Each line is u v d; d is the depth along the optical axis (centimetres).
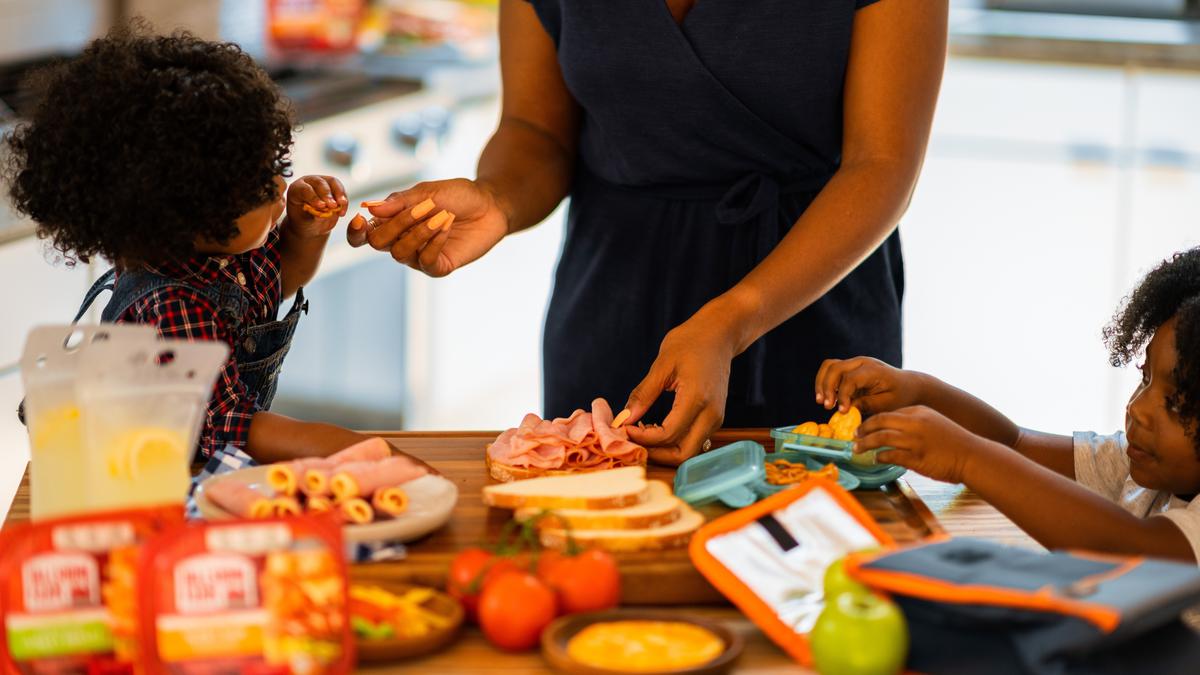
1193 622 120
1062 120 324
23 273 218
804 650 100
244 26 334
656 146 166
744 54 157
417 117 310
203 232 133
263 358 154
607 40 160
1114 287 329
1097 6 352
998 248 332
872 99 155
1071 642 90
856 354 175
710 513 128
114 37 138
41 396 108
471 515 127
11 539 95
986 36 323
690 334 143
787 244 151
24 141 135
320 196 156
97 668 94
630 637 99
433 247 151
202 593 92
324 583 94
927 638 98
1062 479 123
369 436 139
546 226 342
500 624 100
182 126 128
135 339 111
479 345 345
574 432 140
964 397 153
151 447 105
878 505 133
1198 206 323
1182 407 126
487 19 375
